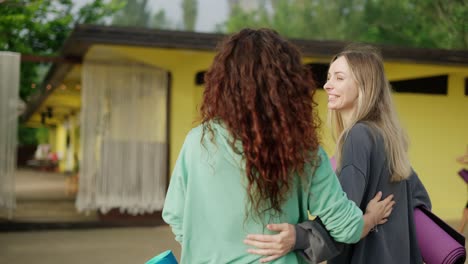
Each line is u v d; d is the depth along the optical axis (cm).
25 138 4209
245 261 177
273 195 174
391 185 229
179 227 187
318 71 983
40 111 2272
